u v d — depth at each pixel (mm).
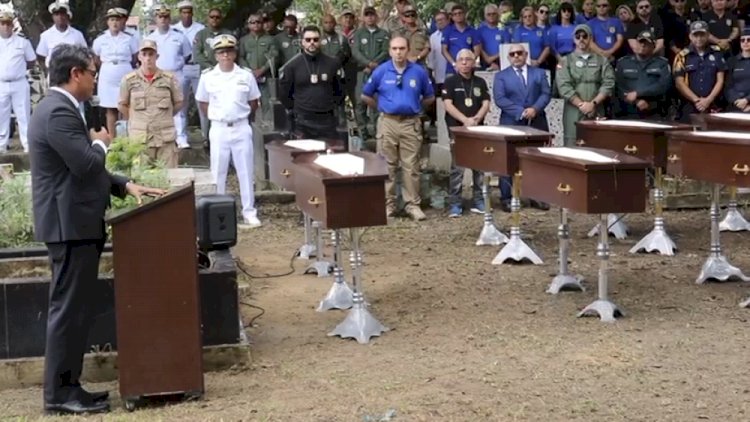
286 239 11664
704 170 8312
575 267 9820
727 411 5906
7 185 8445
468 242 11203
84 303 6176
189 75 15883
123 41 14602
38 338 6938
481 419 5840
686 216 12328
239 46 15719
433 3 20125
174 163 12234
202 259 7582
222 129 12016
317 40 12672
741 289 8836
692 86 13250
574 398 6160
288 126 13594
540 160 8125
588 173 7508
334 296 8680
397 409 6023
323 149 9383
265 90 15555
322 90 12688
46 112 5945
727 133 8523
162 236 6188
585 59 13062
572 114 13211
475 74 13133
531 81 12727
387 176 7422
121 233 6141
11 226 8016
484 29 15648
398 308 8539
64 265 6102
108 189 6188
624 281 9219
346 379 6699
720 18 14859
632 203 7562
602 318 7930
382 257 10578
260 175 14141
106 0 18094
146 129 11984
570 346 7262
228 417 5969
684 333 7539
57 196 6008
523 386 6402
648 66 13211
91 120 15203
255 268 10242
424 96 12703
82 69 6047
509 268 9891
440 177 13422
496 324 7930
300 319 8367
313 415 5969
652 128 10125
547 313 8203
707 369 6676
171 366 6270
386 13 21969
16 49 14633
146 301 6203
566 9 15156
